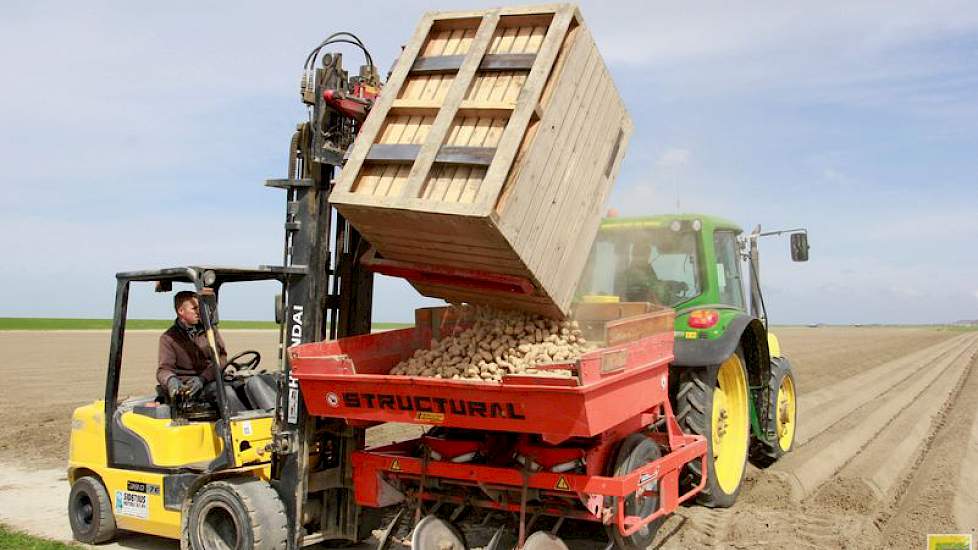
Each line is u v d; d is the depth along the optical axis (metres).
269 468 5.45
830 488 7.33
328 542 6.09
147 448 5.71
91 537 5.98
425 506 5.61
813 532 6.05
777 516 6.53
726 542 5.84
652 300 7.24
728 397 7.50
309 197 5.55
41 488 8.02
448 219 4.35
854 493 7.14
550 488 4.75
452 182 4.53
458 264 4.93
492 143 4.55
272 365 25.23
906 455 9.23
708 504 6.80
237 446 5.21
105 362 24.92
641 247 7.41
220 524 5.27
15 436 10.83
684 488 6.70
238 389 6.05
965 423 11.47
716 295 7.19
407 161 4.71
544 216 4.70
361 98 5.59
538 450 4.89
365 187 4.82
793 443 9.80
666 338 5.55
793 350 35.91
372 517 5.89
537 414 4.27
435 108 4.87
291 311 5.53
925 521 6.24
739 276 8.32
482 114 4.69
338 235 5.86
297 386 5.37
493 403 4.39
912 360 28.02
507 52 4.93
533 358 4.83
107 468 5.94
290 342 5.50
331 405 4.98
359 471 5.38
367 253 5.43
